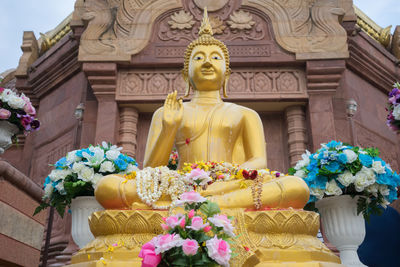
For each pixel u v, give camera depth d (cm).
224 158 473
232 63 939
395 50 1147
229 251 256
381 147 1011
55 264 739
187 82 545
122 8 981
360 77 1042
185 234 260
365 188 457
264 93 919
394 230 594
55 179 493
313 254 324
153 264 254
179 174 369
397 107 534
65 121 1019
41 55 1227
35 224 627
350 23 998
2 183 543
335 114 933
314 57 921
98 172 498
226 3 1002
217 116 487
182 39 969
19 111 574
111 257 318
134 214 335
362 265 455
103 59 921
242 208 354
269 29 973
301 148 889
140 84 934
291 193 365
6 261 545
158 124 498
